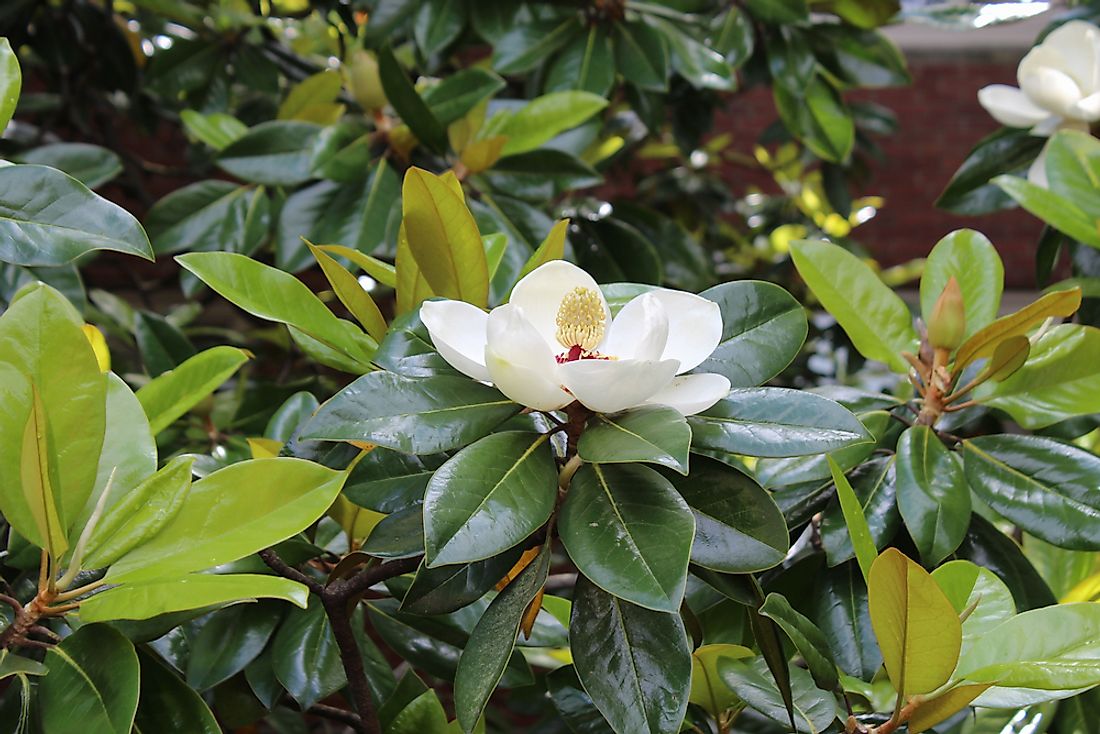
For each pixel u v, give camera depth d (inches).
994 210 85.0
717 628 61.9
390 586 58.9
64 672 46.9
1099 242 66.0
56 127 145.5
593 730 56.2
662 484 47.0
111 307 115.9
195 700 49.4
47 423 45.7
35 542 47.6
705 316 49.6
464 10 96.8
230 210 90.9
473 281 53.8
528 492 46.6
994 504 57.5
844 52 108.8
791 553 63.2
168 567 46.8
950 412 59.8
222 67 127.7
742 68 122.8
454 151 83.9
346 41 144.3
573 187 83.7
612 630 48.4
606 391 45.9
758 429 48.3
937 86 241.1
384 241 81.5
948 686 49.4
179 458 48.6
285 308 53.0
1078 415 61.0
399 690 58.7
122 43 134.7
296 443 53.4
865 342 62.4
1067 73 73.2
